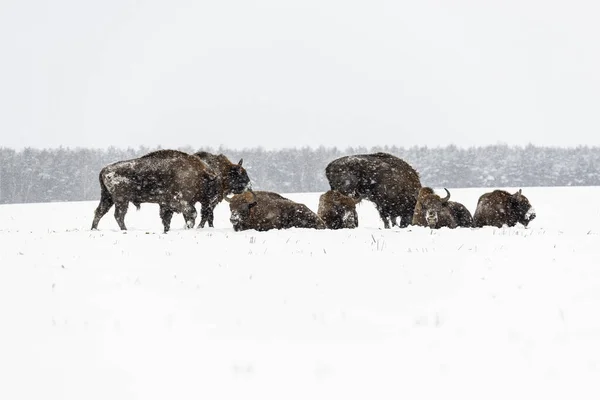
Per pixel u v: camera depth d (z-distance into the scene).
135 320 27.31
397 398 19.95
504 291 31.58
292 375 21.69
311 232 56.62
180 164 65.50
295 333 25.81
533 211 68.88
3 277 35.22
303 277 34.84
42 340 25.12
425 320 27.31
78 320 27.42
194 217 66.44
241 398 20.08
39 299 30.67
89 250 45.31
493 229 60.03
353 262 39.16
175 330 26.08
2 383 21.33
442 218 64.75
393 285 33.09
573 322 26.33
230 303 29.84
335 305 29.61
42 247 47.19
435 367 22.20
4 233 60.00
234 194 65.94
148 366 22.50
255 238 52.34
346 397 20.05
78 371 22.19
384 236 53.69
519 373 21.52
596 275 34.53
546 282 33.16
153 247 46.75
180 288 32.53
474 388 20.53
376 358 23.08
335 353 23.59
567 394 19.89
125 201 65.38
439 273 35.88
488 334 25.33
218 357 23.27
